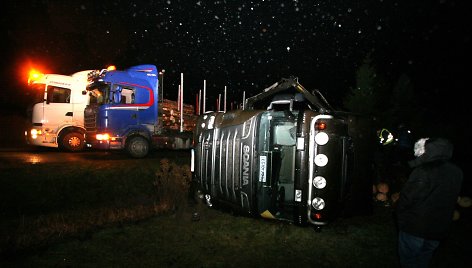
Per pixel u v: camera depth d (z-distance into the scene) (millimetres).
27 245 5660
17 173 9172
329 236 6199
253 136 6324
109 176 9891
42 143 14328
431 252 3998
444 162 3938
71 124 14727
